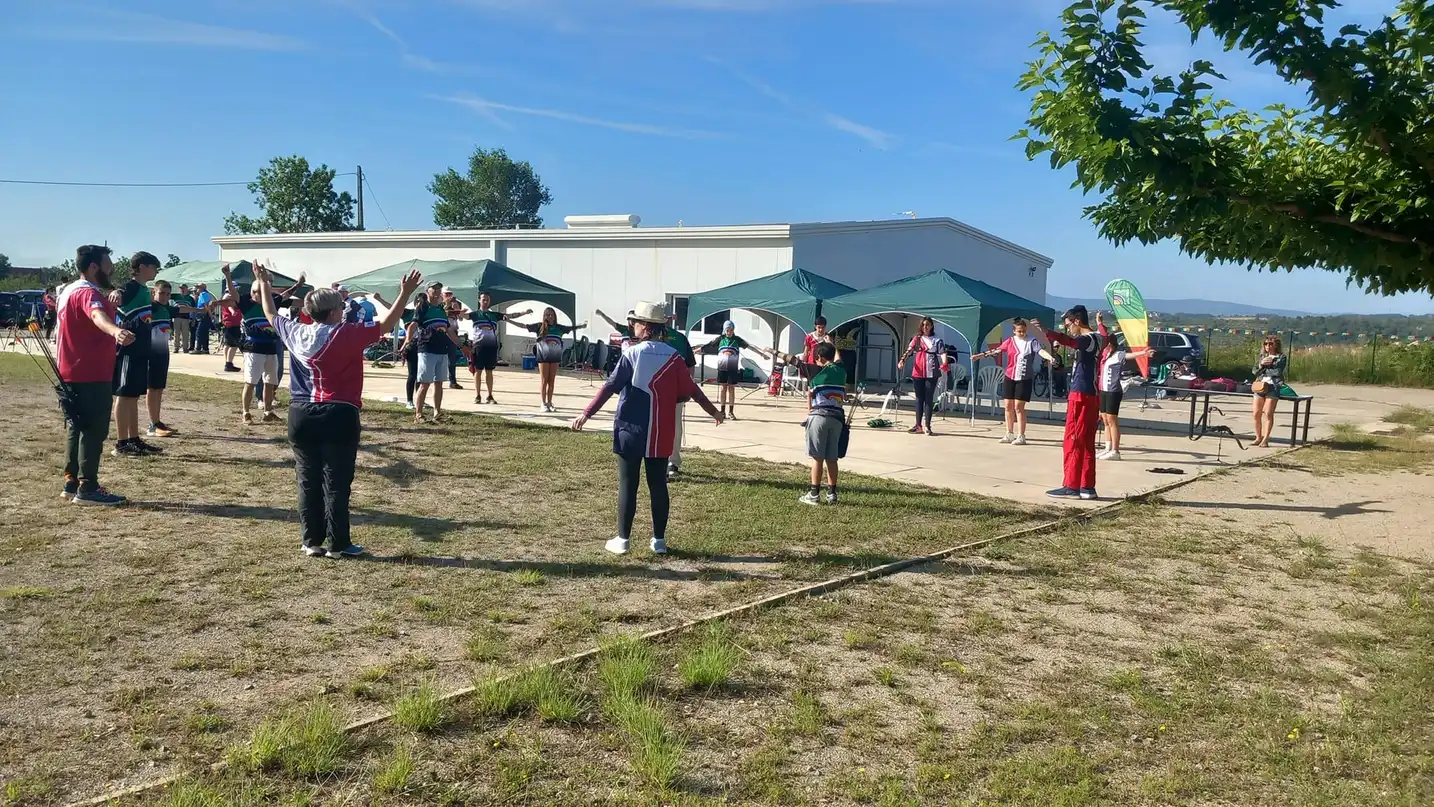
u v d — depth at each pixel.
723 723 4.18
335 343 6.19
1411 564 7.32
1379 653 5.33
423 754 3.77
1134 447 13.97
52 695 4.17
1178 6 4.46
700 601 5.81
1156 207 4.79
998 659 5.09
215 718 3.98
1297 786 3.80
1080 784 3.74
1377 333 34.84
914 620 5.63
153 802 3.33
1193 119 4.72
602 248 25.67
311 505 6.35
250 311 11.98
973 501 9.21
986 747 4.04
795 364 15.45
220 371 20.19
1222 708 4.53
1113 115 4.49
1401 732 4.31
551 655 4.84
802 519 8.09
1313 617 6.00
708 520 7.95
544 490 8.99
